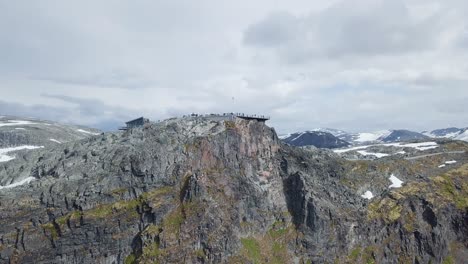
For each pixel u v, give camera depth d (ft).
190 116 534.37
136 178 442.50
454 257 515.09
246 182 483.10
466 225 531.91
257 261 436.76
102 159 451.12
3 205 399.85
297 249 464.65
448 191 546.67
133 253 412.77
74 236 401.70
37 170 455.22
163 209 426.51
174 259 404.16
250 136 516.73
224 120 510.58
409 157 611.47
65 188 422.41
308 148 591.78
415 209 515.50
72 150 477.77
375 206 512.63
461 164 599.57
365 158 608.19
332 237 472.03
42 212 406.21
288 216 488.02
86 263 402.31
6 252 379.96
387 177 554.46
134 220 421.59
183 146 471.21
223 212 449.89
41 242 393.29
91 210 414.62
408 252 495.00
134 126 539.29
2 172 462.19
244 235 454.40
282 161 533.14
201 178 458.09
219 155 484.74
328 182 524.11
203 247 422.41
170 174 453.99
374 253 481.46
